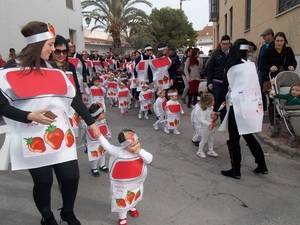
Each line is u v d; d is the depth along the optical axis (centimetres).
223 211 462
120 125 995
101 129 582
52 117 329
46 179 356
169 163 651
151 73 1088
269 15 1284
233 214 454
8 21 1616
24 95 334
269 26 1286
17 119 328
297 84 697
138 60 1213
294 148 676
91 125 403
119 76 1396
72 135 369
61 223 427
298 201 488
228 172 579
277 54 805
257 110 541
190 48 1248
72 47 861
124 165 407
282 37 792
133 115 1154
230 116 556
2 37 1579
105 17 3444
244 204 481
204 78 1606
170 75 1138
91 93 1076
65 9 2195
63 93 356
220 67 817
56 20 2070
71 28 2302
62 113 360
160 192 521
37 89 341
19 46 1692
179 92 1514
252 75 538
